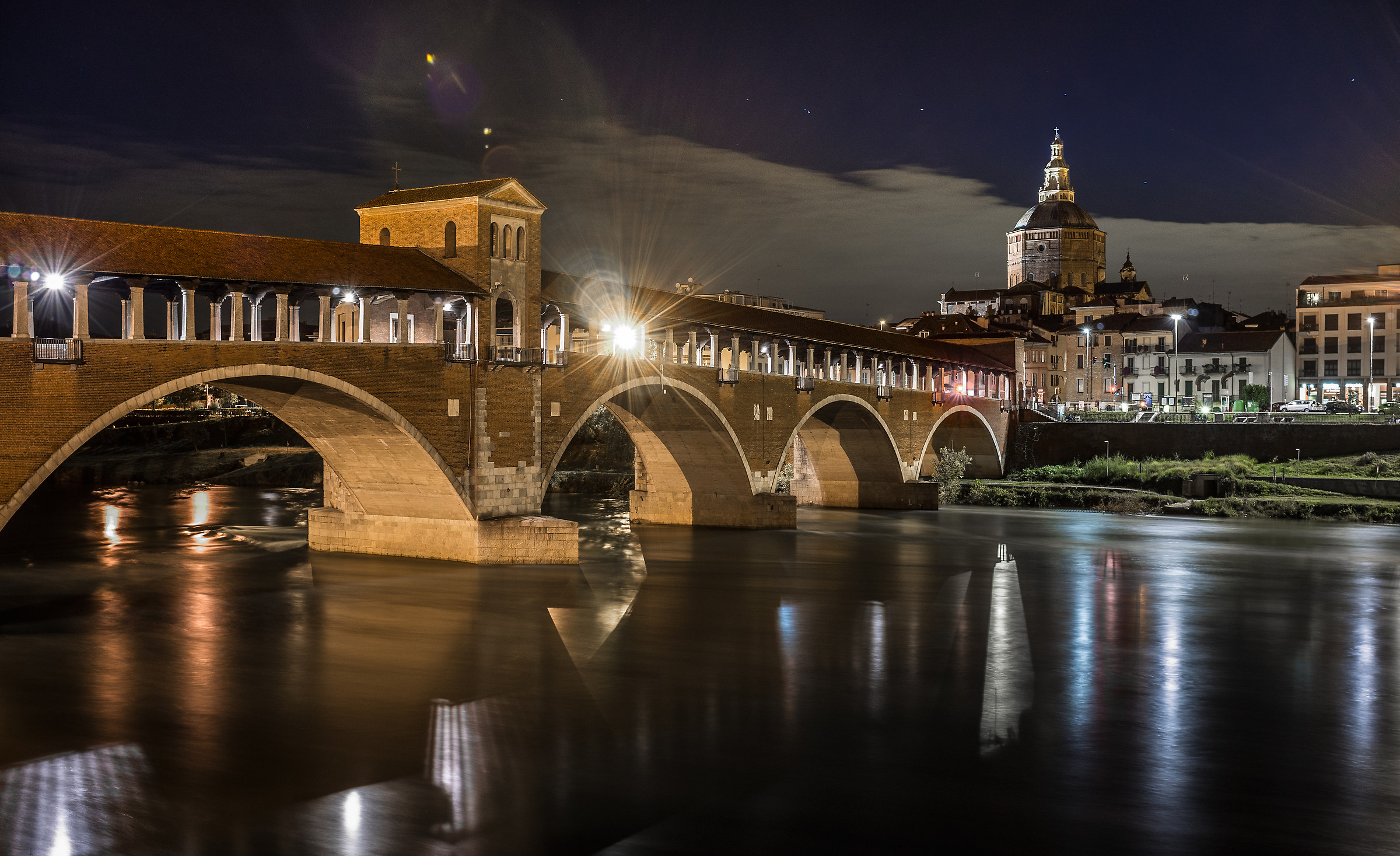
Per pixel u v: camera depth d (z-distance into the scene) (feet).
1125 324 536.01
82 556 222.07
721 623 160.04
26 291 142.20
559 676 130.82
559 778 98.43
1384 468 328.49
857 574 205.36
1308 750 107.24
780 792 95.86
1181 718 116.67
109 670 131.54
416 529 207.51
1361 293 467.52
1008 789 96.99
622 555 225.35
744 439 265.95
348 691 123.44
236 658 137.69
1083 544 248.73
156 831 87.51
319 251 180.34
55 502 349.00
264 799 93.61
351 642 145.59
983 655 142.72
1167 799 95.09
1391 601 181.16
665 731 111.14
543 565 200.75
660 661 138.41
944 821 90.53
